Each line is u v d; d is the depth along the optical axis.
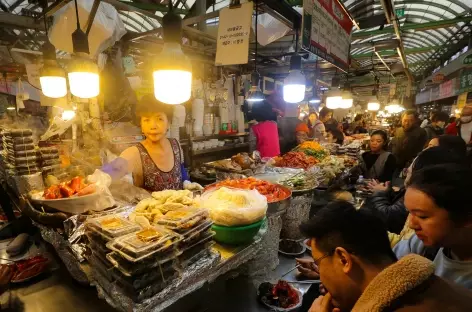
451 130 5.25
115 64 3.24
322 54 2.61
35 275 1.38
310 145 4.03
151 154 2.10
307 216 1.89
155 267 0.94
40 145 2.72
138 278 0.90
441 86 10.66
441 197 0.86
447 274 0.96
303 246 1.80
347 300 0.79
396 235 1.73
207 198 1.46
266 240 1.50
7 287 1.27
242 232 1.29
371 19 3.59
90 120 3.20
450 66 9.43
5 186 2.42
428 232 0.91
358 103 17.62
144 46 3.66
